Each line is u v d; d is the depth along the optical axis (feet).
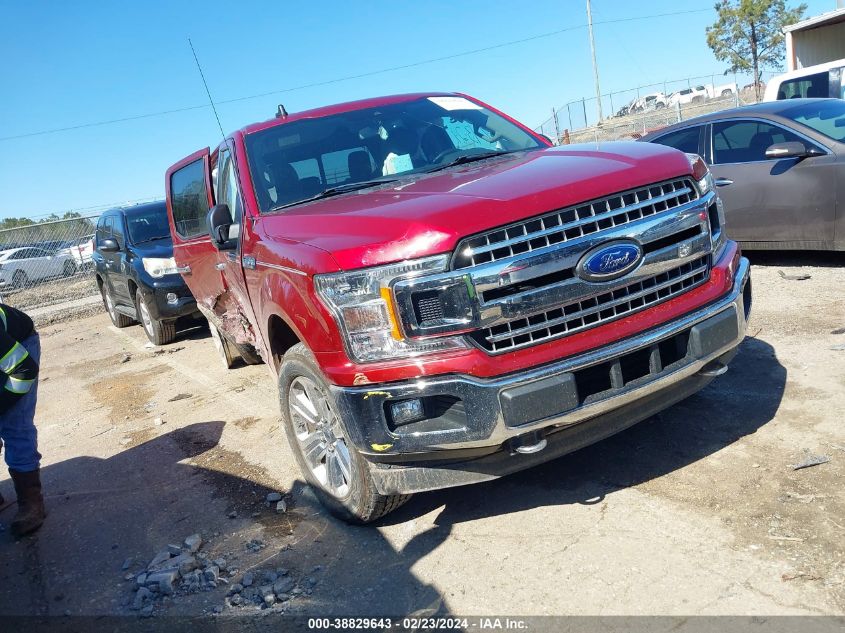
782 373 14.93
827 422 12.45
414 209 10.23
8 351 13.55
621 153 11.41
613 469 12.32
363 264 9.87
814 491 10.48
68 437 20.59
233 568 11.49
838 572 8.75
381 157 14.70
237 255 14.83
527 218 9.73
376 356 10.00
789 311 19.03
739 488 10.94
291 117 16.16
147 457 17.52
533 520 11.25
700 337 10.55
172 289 30.78
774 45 103.71
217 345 24.99
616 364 10.08
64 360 33.53
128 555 12.64
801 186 22.25
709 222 11.17
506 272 9.57
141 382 25.90
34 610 11.36
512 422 9.66
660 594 8.96
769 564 9.12
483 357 9.72
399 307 9.77
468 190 10.57
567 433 10.24
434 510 12.16
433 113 16.06
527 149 14.70
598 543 10.28
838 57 54.80
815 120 22.81
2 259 59.62
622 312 10.30
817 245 22.47
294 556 11.52
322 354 10.61
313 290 10.50
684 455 12.28
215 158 18.01
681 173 10.87
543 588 9.53
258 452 16.44
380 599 9.98
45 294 59.82
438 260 9.60
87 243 62.18
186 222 21.57
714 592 8.80
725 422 13.19
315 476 12.65
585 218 9.98
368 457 10.43
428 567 10.52
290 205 13.79
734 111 24.90
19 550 13.74
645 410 10.68
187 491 14.97
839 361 15.03
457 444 9.87
